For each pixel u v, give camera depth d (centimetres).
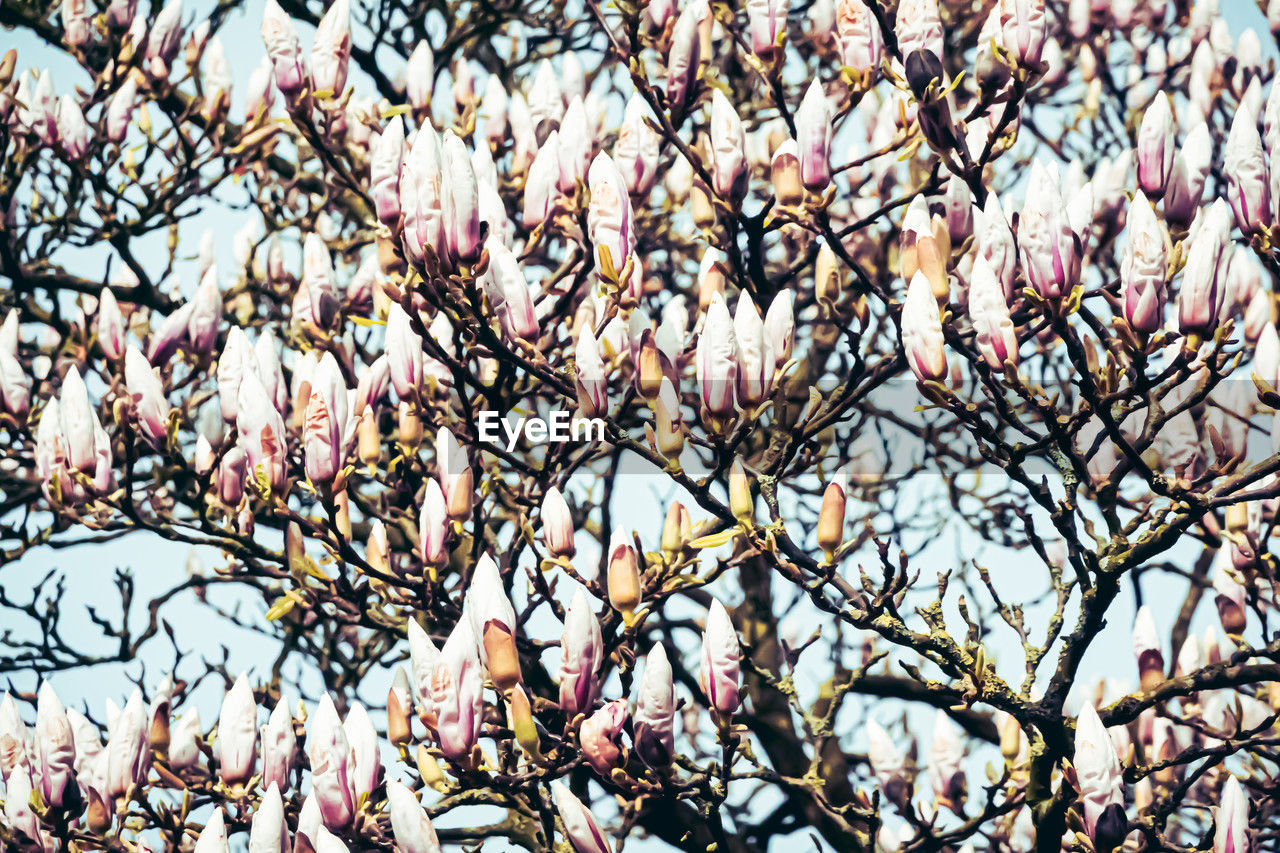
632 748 471
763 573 757
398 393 450
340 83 508
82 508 523
